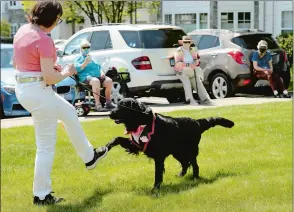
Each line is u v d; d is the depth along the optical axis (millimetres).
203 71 14734
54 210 5258
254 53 14164
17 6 37844
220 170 6461
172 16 26891
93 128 9617
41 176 5496
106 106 11727
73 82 11617
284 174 6098
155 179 5750
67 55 13648
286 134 8492
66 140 8562
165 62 13094
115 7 22422
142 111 5566
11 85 11781
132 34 13039
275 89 14164
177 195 5465
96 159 5910
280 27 23062
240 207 4988
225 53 14312
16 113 11766
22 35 5297
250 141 8086
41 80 5340
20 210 5352
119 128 9555
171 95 14406
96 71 11641
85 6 24891
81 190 5957
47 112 5391
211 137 8461
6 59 12914
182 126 5883
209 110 11414
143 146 5652
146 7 24703
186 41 13039
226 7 24766
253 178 6004
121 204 5289
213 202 5203
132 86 12875
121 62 12953
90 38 13625
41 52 5199
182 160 6168
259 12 23562
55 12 5293
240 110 11156
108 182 6227
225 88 14438
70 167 7031
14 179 6641
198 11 25969
